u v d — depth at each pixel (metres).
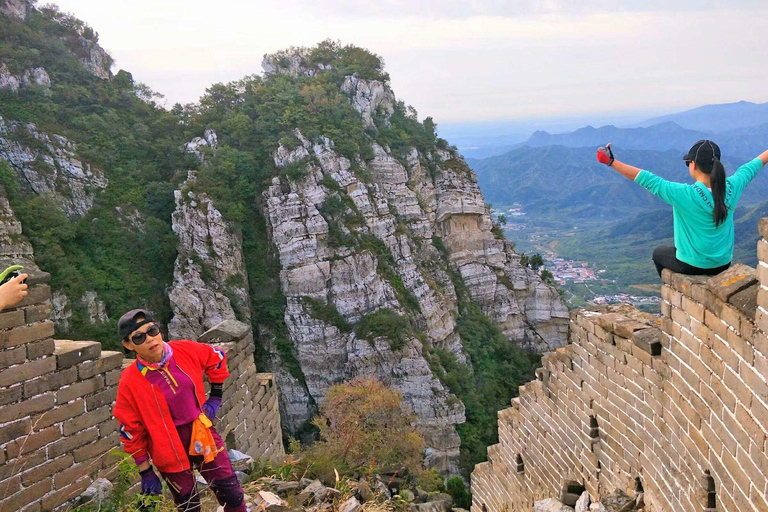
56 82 59.75
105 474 7.80
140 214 55.25
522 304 70.56
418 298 57.94
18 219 46.62
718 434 5.79
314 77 69.19
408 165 66.06
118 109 63.03
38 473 7.06
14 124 52.06
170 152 60.66
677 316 6.78
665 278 7.08
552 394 10.91
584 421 9.58
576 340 9.82
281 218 54.69
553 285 71.56
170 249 53.75
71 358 7.41
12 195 47.69
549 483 11.12
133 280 51.22
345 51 75.69
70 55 63.53
